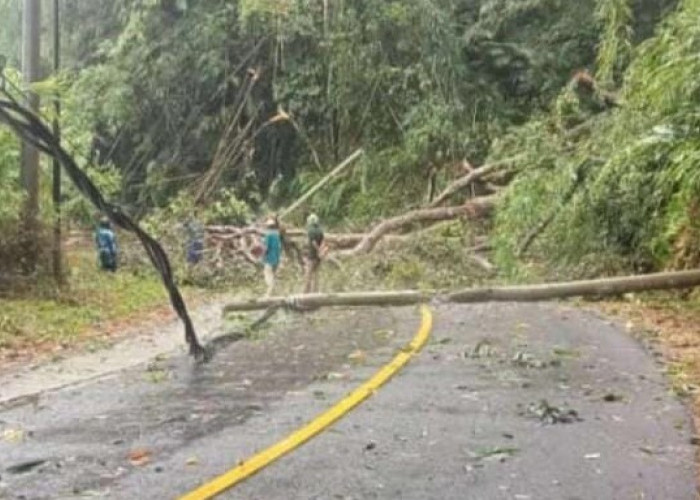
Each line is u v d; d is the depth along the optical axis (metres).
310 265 18.19
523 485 5.19
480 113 24.97
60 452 6.14
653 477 5.30
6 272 16.91
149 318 15.20
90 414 7.41
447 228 20.44
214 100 28.67
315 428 6.58
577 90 21.12
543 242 17.20
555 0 25.61
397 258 19.20
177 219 24.50
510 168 20.56
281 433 6.47
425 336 11.10
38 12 16.91
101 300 16.91
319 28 26.80
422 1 25.22
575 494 5.02
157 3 27.86
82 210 22.03
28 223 17.16
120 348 11.88
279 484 5.29
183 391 8.26
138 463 5.80
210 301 17.78
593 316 12.92
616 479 5.27
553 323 12.12
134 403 7.80
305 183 26.34
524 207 17.23
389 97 25.62
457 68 25.23
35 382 9.39
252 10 26.42
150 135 29.12
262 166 28.61
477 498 4.98
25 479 5.51
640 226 15.88
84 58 30.66
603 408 7.09
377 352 10.03
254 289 19.61
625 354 9.62
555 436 6.26
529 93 25.86
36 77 16.86
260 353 10.45
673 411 6.96
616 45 18.53
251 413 7.18
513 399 7.46
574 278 16.47
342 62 25.88
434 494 5.06
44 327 13.59
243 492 5.16
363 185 24.39
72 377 9.63
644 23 22.36
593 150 16.89
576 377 8.36
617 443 6.05
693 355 9.62
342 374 8.75
